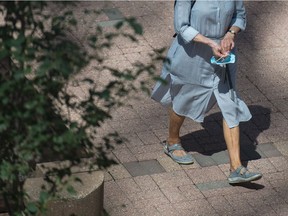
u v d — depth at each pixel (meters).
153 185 11.68
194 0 11.12
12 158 7.39
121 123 12.76
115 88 7.53
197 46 11.30
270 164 12.30
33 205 7.72
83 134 7.16
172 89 11.71
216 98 11.57
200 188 11.70
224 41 11.14
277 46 14.91
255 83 13.96
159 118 12.94
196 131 12.87
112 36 7.29
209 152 12.44
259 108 13.44
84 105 7.32
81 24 14.59
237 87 13.85
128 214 11.16
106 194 11.45
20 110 6.96
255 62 14.45
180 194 11.55
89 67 13.51
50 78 7.08
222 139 12.74
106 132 12.55
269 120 13.21
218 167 12.13
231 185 11.78
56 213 9.72
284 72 14.27
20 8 7.21
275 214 11.34
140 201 11.38
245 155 12.45
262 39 15.07
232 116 11.58
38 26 7.36
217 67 11.47
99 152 7.70
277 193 11.70
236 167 11.62
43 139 6.98
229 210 11.34
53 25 7.43
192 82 11.52
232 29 11.30
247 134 12.90
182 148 12.21
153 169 11.98
